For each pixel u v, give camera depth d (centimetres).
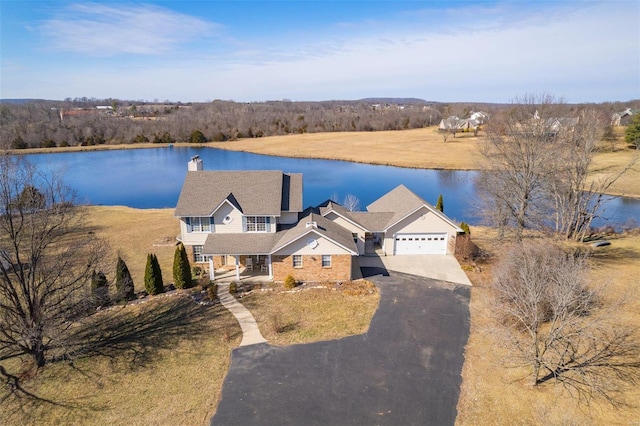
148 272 2716
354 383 1861
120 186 7450
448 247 3466
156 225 4559
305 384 1859
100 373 1969
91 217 4931
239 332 2295
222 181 3341
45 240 2112
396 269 3177
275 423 1638
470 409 1694
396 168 8538
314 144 11900
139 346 2177
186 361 2044
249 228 3152
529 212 3406
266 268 3167
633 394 1736
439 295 2728
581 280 2039
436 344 2161
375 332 2280
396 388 1825
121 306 2609
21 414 1725
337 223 3394
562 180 3753
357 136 13775
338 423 1634
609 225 4347
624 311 2380
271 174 3406
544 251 2291
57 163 9550
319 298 2688
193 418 1670
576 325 1945
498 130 4744
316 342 2191
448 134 13100
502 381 1856
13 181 2002
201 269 3119
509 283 2234
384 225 3450
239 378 1906
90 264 2300
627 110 12444
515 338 1933
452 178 7531
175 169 8994
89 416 1700
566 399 1727
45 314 2103
